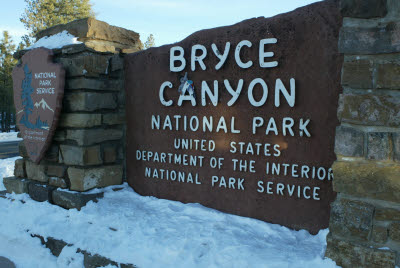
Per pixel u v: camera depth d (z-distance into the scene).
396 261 2.21
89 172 4.01
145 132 4.20
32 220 3.97
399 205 2.20
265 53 3.20
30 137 4.30
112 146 4.32
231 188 3.53
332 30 2.88
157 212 3.68
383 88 2.22
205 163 3.70
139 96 4.24
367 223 2.29
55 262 3.54
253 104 3.30
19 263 3.68
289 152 3.17
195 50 3.67
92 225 3.57
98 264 3.20
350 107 2.32
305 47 3.02
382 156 2.22
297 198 3.15
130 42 4.66
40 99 4.13
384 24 2.20
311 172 3.06
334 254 2.41
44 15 26.80
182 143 3.85
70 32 4.29
